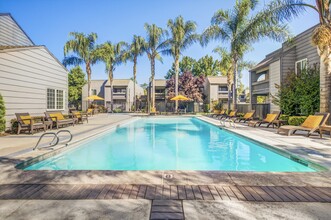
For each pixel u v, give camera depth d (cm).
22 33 1608
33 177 380
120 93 4153
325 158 505
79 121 1448
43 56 1328
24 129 970
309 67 1285
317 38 853
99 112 3033
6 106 1016
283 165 584
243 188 331
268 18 1184
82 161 642
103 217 249
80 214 256
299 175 388
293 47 1545
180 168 579
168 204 280
